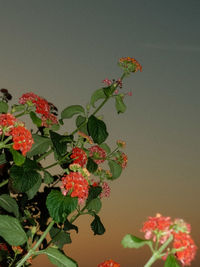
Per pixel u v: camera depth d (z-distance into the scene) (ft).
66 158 2.83
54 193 2.29
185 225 1.89
